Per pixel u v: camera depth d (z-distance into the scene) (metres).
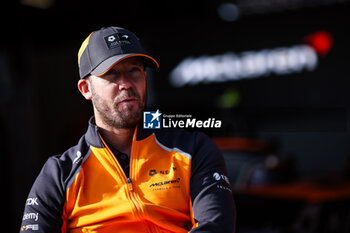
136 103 6.84
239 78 36.19
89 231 6.68
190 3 33.03
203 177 6.67
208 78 36.47
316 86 35.16
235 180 18.16
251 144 20.34
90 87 7.06
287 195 16.22
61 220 6.72
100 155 6.86
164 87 36.56
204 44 36.22
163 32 34.19
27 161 22.55
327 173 20.73
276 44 35.62
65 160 6.92
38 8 23.56
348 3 33.94
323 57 34.94
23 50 22.77
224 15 34.97
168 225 6.61
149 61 6.99
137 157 6.86
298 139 36.06
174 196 6.69
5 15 21.89
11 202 22.11
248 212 16.20
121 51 6.73
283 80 35.62
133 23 29.73
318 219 15.66
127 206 6.57
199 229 6.16
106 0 26.64
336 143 35.78
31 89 23.12
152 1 30.52
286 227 15.59
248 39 35.94
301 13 35.03
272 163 18.08
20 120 22.62
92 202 6.68
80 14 25.61
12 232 21.75
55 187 6.69
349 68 34.47
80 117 36.84
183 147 6.89
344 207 16.58
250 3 34.91
